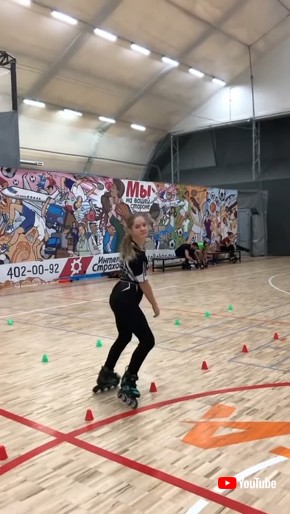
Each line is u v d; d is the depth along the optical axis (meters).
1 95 15.73
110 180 14.12
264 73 20.22
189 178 23.89
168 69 18.09
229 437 3.06
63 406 3.66
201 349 5.26
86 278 13.45
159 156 24.33
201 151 23.42
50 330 6.46
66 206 12.82
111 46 15.70
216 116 21.66
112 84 17.77
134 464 2.73
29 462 2.77
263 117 20.55
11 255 11.47
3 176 11.23
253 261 18.25
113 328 6.50
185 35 16.59
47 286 11.70
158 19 15.30
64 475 2.62
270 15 17.30
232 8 16.00
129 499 2.37
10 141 11.34
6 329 6.59
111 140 21.34
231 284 11.09
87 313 7.73
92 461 2.77
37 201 12.05
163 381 4.18
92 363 4.80
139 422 3.32
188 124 22.45
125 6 14.26
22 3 12.70
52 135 18.91
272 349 5.21
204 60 18.61
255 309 7.71
